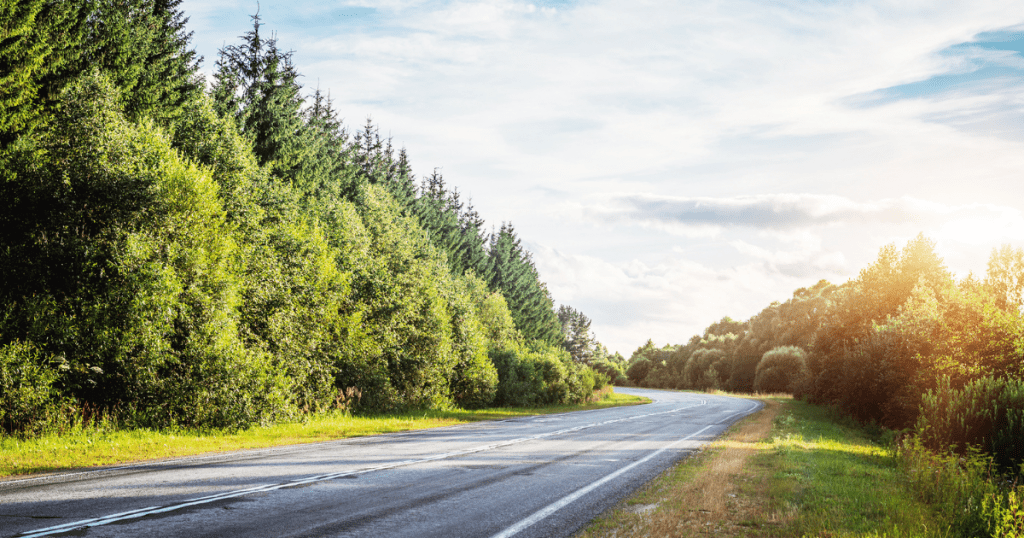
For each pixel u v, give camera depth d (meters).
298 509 6.77
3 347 13.86
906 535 6.62
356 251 32.06
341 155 56.31
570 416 29.80
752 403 49.41
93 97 18.50
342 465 10.32
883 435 22.91
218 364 17.16
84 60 25.45
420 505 7.33
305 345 23.69
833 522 7.10
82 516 6.01
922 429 14.30
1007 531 7.23
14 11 20.28
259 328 22.41
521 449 13.88
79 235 16.80
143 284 16.06
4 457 10.22
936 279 33.34
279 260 24.41
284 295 23.14
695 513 7.51
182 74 33.97
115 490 7.45
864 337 31.66
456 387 37.22
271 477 8.81
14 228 16.34
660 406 43.50
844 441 20.48
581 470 10.85
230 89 37.91
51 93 21.91
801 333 91.94
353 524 6.25
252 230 23.80
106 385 15.93
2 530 5.43
